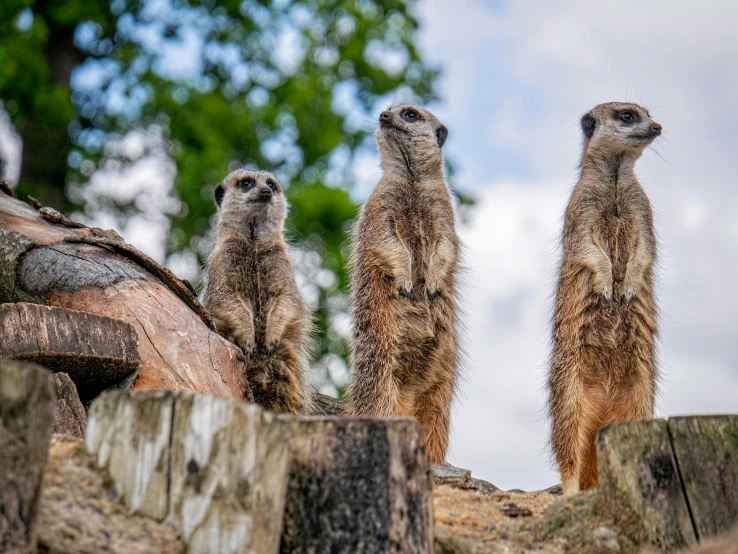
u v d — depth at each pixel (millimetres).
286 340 7250
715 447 3922
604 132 7070
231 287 7438
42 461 3143
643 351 6688
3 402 3039
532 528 4168
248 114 15477
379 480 3582
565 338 6727
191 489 3375
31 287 6195
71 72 15367
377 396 6930
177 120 15039
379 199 7344
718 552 3410
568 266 6867
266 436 3395
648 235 6906
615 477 4008
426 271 7188
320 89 16078
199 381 5797
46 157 14203
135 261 6520
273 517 3369
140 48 15680
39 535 3203
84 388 5719
